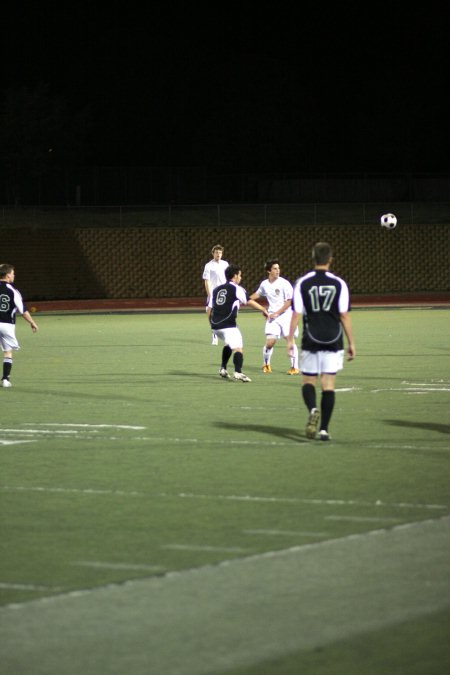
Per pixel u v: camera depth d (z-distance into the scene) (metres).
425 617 17.20
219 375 53.72
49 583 19.25
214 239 134.25
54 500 26.09
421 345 68.56
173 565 20.30
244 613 17.44
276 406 42.34
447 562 20.22
